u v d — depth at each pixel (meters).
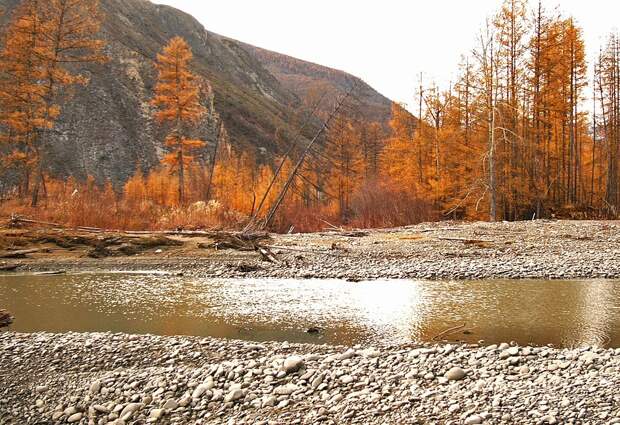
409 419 4.96
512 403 5.06
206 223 22.00
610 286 11.68
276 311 10.07
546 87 27.61
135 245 17.11
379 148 48.38
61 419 5.75
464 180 29.16
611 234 17.95
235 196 33.47
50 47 27.09
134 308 10.52
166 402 5.80
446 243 17.45
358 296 11.30
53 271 15.20
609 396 5.01
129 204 24.19
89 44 27.73
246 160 58.97
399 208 29.91
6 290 12.44
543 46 26.72
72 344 7.75
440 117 31.39
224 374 6.38
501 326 8.52
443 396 5.36
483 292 11.36
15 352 7.46
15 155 30.59
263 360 6.82
